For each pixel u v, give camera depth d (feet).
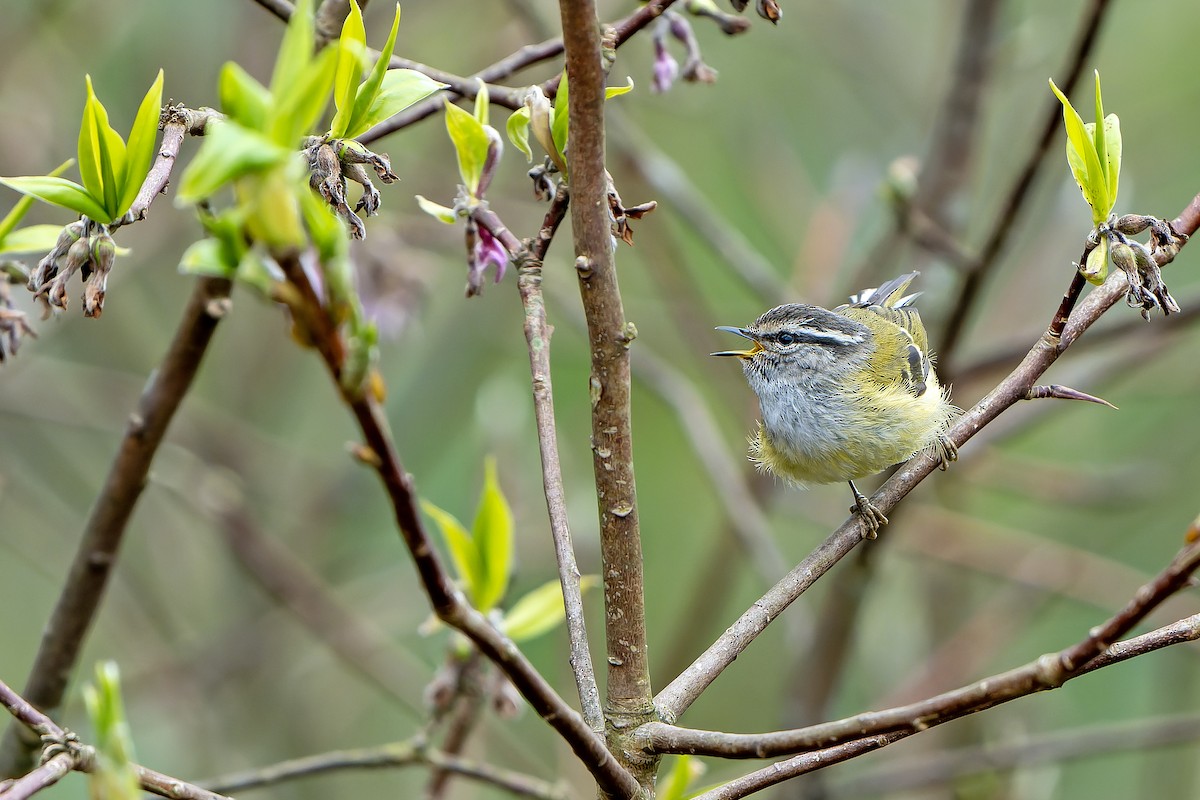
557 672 38.37
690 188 42.57
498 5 44.50
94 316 15.28
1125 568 39.63
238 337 47.01
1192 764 40.50
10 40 39.63
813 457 28.35
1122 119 46.34
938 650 39.37
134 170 15.35
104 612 43.62
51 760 14.29
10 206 37.63
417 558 10.84
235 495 36.94
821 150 49.49
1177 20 47.39
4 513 43.83
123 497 22.06
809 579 17.70
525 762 36.32
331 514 43.98
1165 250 17.15
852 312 32.12
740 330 29.68
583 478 45.57
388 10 41.50
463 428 46.21
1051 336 18.65
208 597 45.11
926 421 27.78
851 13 49.37
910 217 30.25
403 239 34.96
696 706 45.24
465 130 15.97
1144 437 48.19
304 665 41.88
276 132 9.76
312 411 50.26
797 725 35.06
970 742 39.19
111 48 41.93
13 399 41.83
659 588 46.21
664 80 21.44
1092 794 43.96
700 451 37.06
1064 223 42.63
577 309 39.86
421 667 36.73
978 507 50.72
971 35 36.99
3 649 42.65
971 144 37.76
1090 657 11.90
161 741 40.34
